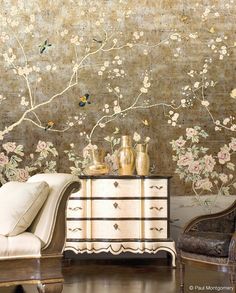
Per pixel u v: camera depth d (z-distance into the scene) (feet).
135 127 16.60
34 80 16.44
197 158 16.67
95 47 16.60
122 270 14.38
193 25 16.75
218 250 10.95
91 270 14.38
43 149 16.39
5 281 10.23
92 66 16.58
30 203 10.69
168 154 16.63
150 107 16.65
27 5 16.46
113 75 16.61
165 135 16.65
